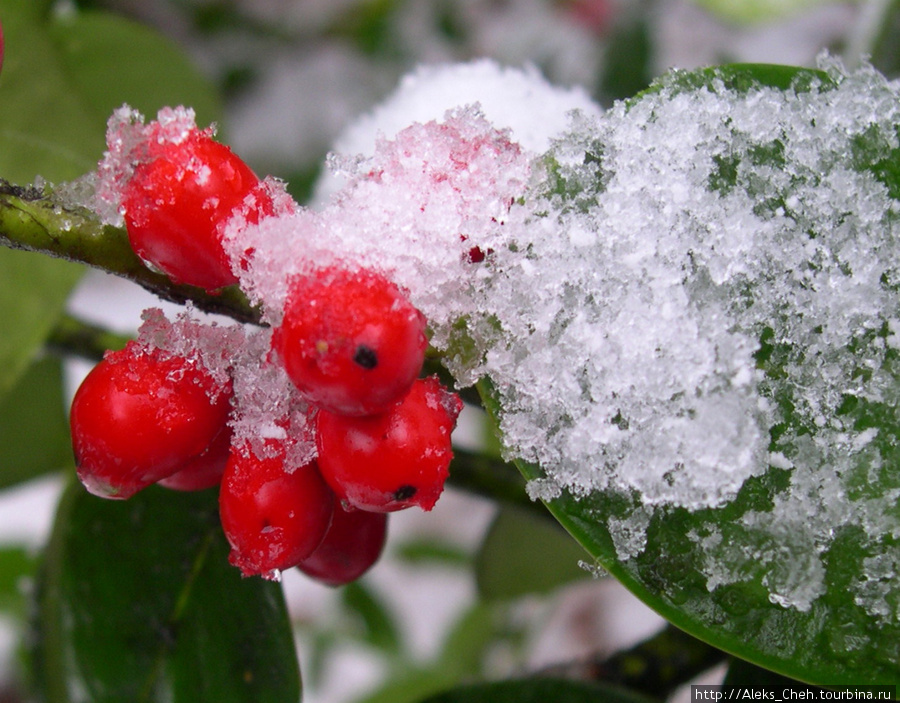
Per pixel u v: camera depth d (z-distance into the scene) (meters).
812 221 0.14
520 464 0.14
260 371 0.14
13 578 0.27
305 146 0.34
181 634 0.16
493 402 0.14
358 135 0.17
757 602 0.13
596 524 0.13
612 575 0.13
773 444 0.14
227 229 0.13
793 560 0.13
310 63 0.36
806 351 0.14
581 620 0.34
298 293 0.13
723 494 0.13
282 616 0.16
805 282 0.14
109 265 0.14
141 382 0.14
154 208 0.13
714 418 0.13
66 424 0.22
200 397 0.14
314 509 0.14
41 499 0.36
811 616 0.13
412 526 0.36
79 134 0.18
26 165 0.17
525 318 0.14
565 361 0.14
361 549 0.15
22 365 0.16
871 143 0.14
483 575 0.22
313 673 0.31
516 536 0.21
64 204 0.14
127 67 0.20
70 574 0.16
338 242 0.13
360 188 0.13
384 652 0.30
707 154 0.14
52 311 0.16
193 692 0.16
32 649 0.17
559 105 0.17
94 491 0.14
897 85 0.14
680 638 0.17
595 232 0.14
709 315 0.14
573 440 0.13
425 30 0.36
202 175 0.13
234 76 0.35
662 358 0.13
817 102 0.14
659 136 0.14
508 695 0.17
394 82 0.35
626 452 0.13
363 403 0.13
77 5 0.26
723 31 0.33
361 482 0.13
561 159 0.14
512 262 0.14
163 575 0.16
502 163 0.14
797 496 0.13
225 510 0.14
